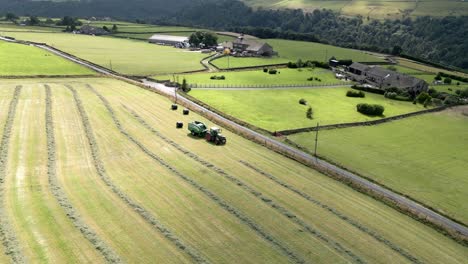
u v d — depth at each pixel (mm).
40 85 85500
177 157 53844
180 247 34375
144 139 59438
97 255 32156
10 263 30141
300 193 47375
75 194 41312
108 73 114250
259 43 177375
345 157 63156
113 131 61281
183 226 37656
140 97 83500
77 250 32500
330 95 107750
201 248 34625
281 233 38281
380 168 60250
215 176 49125
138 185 44812
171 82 104750
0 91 76812
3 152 49688
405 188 54188
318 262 34469
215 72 130250
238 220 39688
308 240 37656
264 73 134750
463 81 157000
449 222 46094
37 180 43438
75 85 88812
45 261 30812
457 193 54125
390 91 114812
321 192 48594
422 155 67562
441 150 70938
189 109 79000
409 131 81312
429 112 98438
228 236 36812
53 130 58906
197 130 62750
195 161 53125
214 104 86812
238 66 145250
